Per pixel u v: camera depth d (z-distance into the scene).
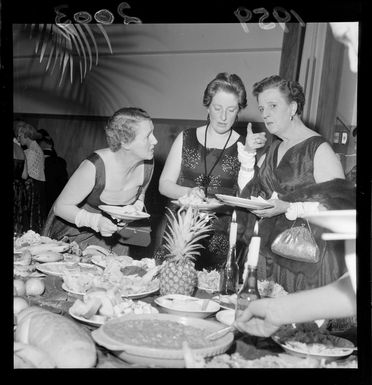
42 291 1.68
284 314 1.38
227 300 1.72
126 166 2.31
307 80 2.17
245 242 2.17
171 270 1.73
